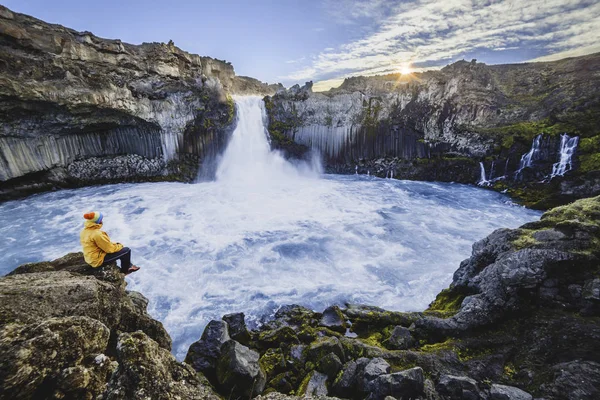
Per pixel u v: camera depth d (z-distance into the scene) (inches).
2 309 150.3
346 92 1205.7
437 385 234.2
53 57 837.8
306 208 794.8
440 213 779.4
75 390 130.3
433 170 1095.6
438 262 542.6
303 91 1197.7
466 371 258.7
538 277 304.3
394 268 522.0
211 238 614.2
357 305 401.4
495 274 330.6
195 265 520.7
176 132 1040.2
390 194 931.3
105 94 870.4
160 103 994.7
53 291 172.7
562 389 218.4
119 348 137.4
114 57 964.6
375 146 1180.5
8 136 793.6
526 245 340.2
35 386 122.8
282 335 330.3
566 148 863.1
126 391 128.9
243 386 239.5
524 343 276.1
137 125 978.7
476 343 287.7
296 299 438.3
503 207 828.0
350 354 291.6
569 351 254.2
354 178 1132.5
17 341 125.3
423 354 277.0
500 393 219.1
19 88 736.3
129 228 652.7
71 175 922.1
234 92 1556.3
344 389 247.9
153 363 138.9
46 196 850.8
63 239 613.0
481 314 306.2
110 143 974.4
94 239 225.0
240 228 663.1
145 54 1040.8
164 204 797.2
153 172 1026.7
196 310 411.8
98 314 183.8
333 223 700.0
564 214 370.9
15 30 780.6
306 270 514.3
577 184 794.8
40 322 137.8
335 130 1190.3
